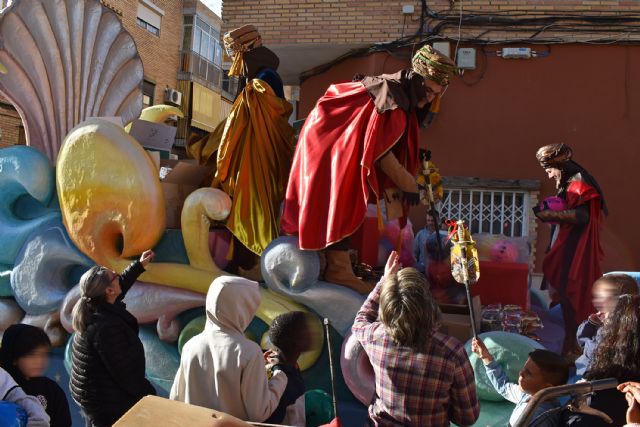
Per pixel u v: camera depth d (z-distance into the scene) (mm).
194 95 30984
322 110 4723
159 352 4988
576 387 2211
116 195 4969
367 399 4223
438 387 2754
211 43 33188
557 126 8250
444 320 4578
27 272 5332
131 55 6652
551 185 8258
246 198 5109
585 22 8125
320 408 3883
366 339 2965
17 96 6074
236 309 3143
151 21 28719
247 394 3020
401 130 4441
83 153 5074
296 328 3418
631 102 8062
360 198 4449
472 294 5289
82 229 5051
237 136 5203
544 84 8281
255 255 5270
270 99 5262
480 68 8445
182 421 2361
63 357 5273
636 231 8000
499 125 8398
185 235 5004
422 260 6559
